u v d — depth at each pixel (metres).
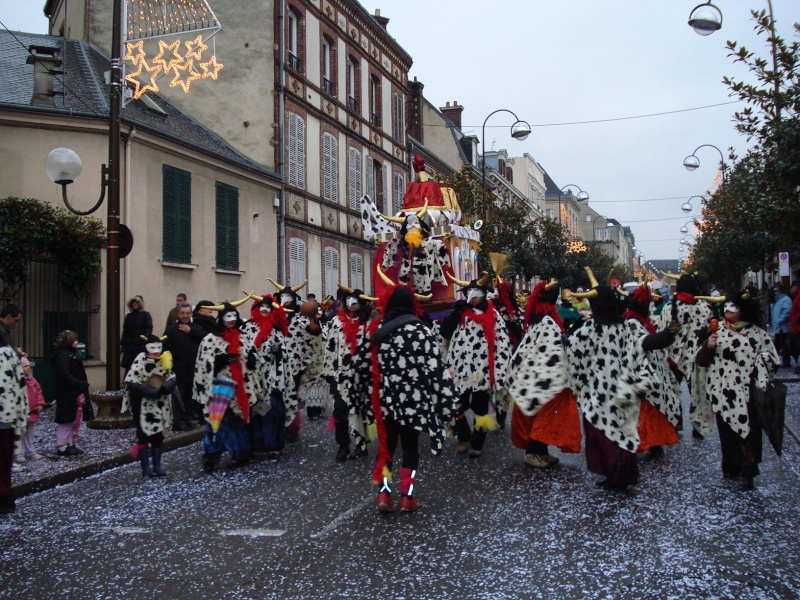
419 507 6.53
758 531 5.58
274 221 21.89
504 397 8.84
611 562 4.98
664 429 8.03
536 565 4.96
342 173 26.78
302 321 11.34
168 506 6.96
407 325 6.48
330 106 25.78
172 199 17.11
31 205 13.27
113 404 11.59
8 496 6.83
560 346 7.81
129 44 20.81
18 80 16.38
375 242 12.32
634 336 7.20
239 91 22.22
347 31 27.28
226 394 8.45
